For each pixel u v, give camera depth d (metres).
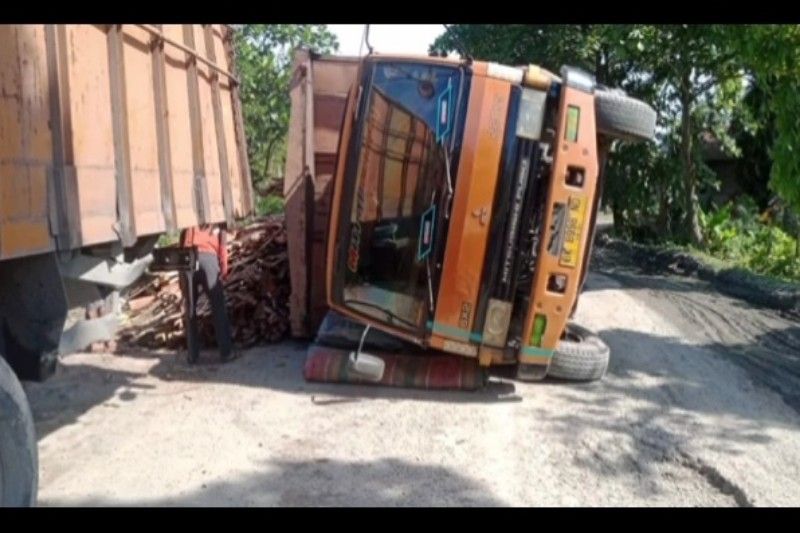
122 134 4.49
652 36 17.69
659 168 21.91
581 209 6.45
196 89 6.11
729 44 12.14
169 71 5.52
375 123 6.51
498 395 6.92
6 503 3.30
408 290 6.63
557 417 6.36
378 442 5.62
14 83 3.37
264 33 20.86
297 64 8.59
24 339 4.12
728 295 13.48
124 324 8.24
